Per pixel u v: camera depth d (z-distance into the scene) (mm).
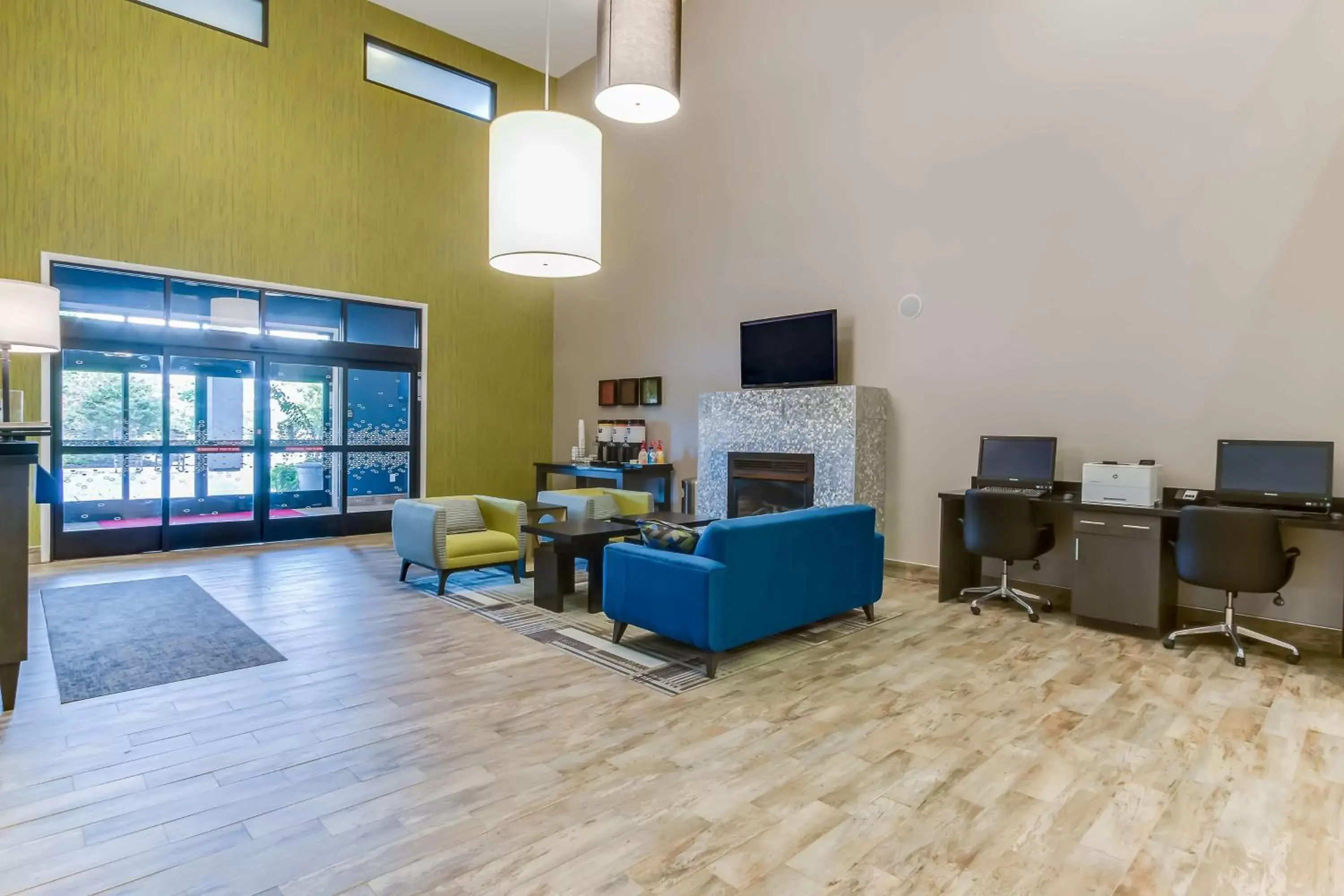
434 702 3176
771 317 6809
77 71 5977
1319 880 1940
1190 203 4457
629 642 4086
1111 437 4781
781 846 2082
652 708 3115
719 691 3330
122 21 6184
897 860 2018
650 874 1940
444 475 8359
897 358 5891
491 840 2105
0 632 2971
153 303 6480
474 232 8562
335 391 7637
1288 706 3182
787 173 6668
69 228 5953
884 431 5957
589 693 3291
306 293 7289
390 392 8023
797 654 3891
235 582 5500
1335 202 3975
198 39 6574
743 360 6738
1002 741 2807
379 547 7105
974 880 1931
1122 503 4301
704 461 6961
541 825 2184
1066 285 4973
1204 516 3834
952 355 5562
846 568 4309
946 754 2688
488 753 2674
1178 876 1955
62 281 6023
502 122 3678
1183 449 4492
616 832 2148
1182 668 3684
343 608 4770
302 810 2264
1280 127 4145
